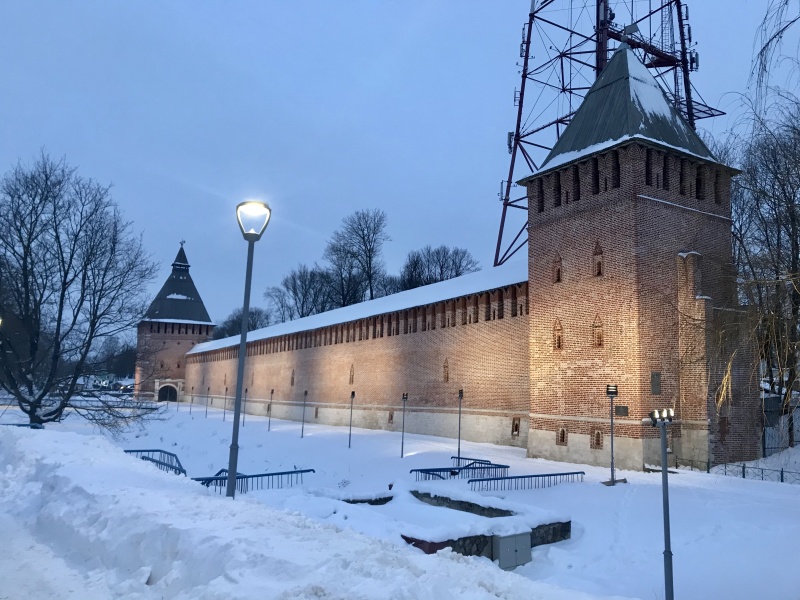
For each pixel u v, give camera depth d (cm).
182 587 685
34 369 3219
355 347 5022
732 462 2564
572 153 2975
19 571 801
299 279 10112
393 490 1972
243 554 685
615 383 2614
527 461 2806
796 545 1444
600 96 3050
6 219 3125
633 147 2686
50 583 757
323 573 633
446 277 8488
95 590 735
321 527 910
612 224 2720
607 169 2784
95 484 1112
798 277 1402
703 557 1427
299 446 3906
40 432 1964
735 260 2716
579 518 1772
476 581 689
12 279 3155
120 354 3578
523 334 3331
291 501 1612
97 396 3356
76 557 858
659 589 1249
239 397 1180
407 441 3716
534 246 3127
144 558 778
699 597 1215
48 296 3241
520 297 3362
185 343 9519
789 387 1562
